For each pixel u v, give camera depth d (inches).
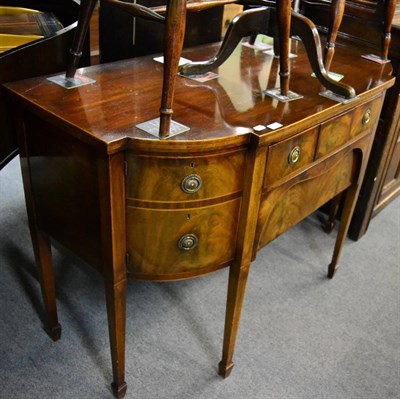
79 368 52.9
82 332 57.4
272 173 42.1
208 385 52.1
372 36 65.1
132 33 66.1
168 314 60.7
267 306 63.2
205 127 38.6
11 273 65.4
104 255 41.4
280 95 46.1
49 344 55.5
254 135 38.0
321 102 45.5
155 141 35.6
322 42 65.6
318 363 55.7
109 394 50.4
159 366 53.7
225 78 49.6
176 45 33.7
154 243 41.3
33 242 50.7
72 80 44.8
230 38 48.5
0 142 46.2
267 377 53.5
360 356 57.2
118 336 45.8
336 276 69.8
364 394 52.6
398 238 79.0
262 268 70.1
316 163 48.1
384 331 61.1
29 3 66.1
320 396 51.9
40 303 61.0
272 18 50.5
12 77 45.1
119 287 43.0
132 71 48.8
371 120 54.4
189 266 43.6
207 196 39.9
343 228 64.6
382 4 60.5
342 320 62.2
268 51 58.4
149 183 38.0
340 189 57.9
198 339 57.6
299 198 49.6
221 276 67.7
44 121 40.5
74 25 51.8
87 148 37.4
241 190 41.5
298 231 78.7
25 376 51.5
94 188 38.8
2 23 56.3
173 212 39.7
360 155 57.1
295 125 40.6
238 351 56.2
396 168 81.0
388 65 57.9
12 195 81.0
